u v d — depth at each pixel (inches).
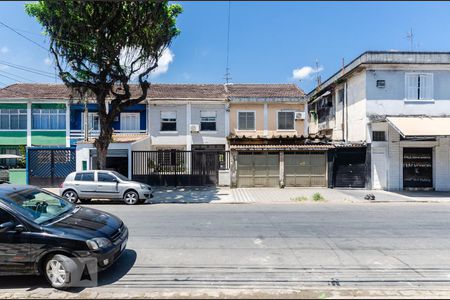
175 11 598.5
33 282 210.5
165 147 936.3
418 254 260.4
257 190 706.8
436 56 685.3
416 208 494.0
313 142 890.1
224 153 776.3
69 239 199.8
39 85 1055.0
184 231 336.8
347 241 298.4
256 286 198.7
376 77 696.4
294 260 246.1
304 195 637.3
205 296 183.5
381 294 185.5
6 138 944.9
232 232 332.8
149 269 228.7
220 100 936.9
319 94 1000.2
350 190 698.8
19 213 207.8
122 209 483.8
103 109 628.7
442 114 692.1
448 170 692.7
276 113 958.4
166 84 1089.4
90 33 559.5
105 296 185.8
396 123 642.2
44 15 535.2
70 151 788.6
